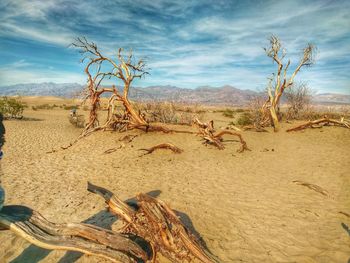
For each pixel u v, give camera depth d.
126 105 16.61
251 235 4.98
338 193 7.10
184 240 3.88
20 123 22.00
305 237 4.90
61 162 10.51
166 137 15.55
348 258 4.21
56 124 22.89
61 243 3.03
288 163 10.45
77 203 6.44
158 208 4.01
